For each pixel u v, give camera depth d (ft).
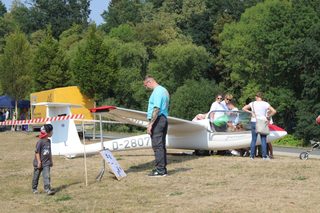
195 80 196.85
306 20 166.20
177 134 51.24
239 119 51.90
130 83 186.09
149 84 37.78
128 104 187.32
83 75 159.02
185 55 196.85
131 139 50.49
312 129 146.72
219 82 223.71
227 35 210.79
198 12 256.73
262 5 206.49
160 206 28.07
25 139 92.94
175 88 199.72
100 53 160.76
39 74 168.96
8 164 49.73
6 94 156.56
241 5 252.21
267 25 174.29
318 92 155.12
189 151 58.03
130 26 242.78
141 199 30.27
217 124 51.16
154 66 201.77
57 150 50.03
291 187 31.68
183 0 269.44
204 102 168.55
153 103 37.22
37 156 33.60
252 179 35.17
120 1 317.63
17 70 155.53
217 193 30.66
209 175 37.50
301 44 158.40
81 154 50.72
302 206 26.32
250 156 48.78
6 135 108.37
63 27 365.20
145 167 42.78
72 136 50.37
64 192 33.86
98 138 100.12
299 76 169.17
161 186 33.99
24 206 30.19
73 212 28.02
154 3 324.60
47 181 33.40
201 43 240.73
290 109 173.58
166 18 258.78
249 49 184.96
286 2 182.19
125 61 196.03
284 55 167.84
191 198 29.63
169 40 226.79
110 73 160.86
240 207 26.61
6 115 149.07
